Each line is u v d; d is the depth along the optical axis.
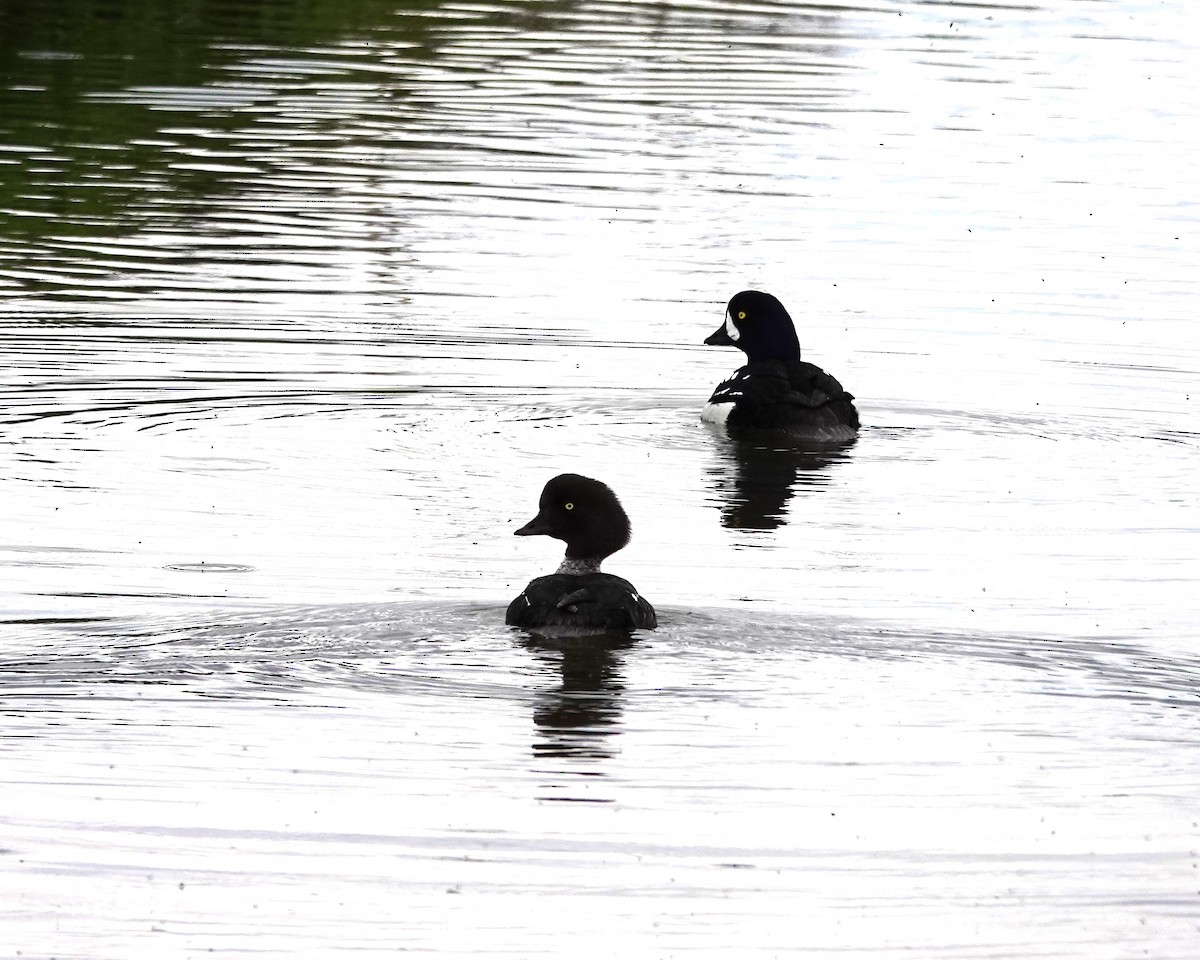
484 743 11.73
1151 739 12.08
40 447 19.19
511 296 25.64
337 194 30.66
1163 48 43.38
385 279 26.19
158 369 22.05
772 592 15.40
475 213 29.78
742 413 20.66
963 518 18.02
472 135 34.56
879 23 45.44
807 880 10.39
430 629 13.56
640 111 36.59
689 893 10.23
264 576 15.51
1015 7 47.59
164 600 14.69
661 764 11.52
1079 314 25.55
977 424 21.19
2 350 22.52
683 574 15.95
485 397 21.56
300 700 12.30
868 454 20.14
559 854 10.61
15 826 10.75
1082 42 43.88
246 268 26.59
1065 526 17.81
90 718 12.04
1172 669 13.36
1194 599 15.59
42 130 33.97
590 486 14.38
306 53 40.59
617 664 12.99
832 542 17.11
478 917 9.97
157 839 10.61
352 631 13.66
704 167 32.88
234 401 20.95
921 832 10.89
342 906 10.02
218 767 11.39
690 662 13.03
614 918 9.98
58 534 16.61
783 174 32.56
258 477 18.53
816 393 20.58
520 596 13.70
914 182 32.28
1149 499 18.73
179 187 30.88
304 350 23.02
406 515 17.52
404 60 40.34
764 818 10.98
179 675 12.72
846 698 12.64
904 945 9.80
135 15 43.69
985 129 36.00
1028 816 11.05
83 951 9.61
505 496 18.25
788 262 27.62
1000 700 12.66
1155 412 21.69
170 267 26.56
